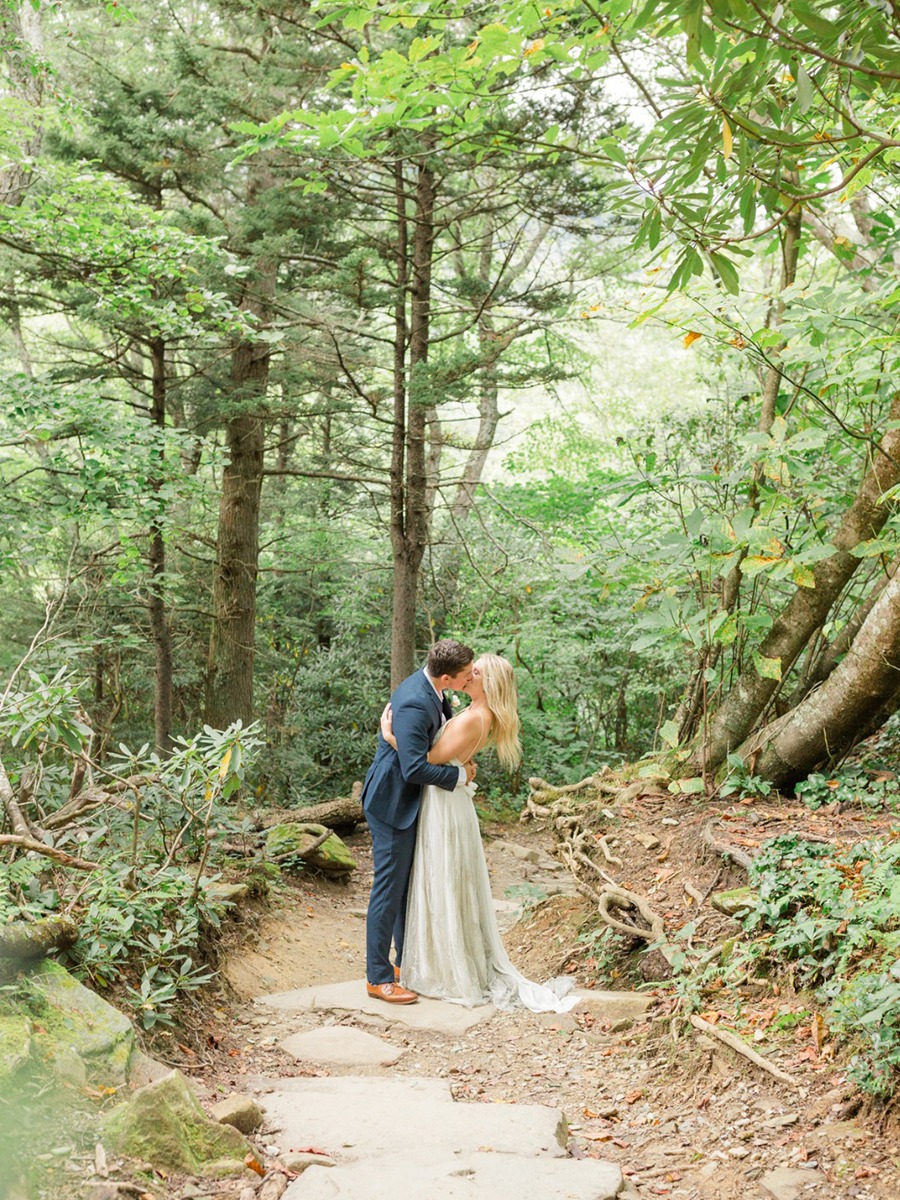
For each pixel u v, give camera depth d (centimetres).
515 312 1155
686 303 508
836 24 246
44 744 438
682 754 587
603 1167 269
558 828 612
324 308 1187
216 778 428
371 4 428
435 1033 435
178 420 1348
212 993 450
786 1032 342
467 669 480
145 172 1036
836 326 515
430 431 1311
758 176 308
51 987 304
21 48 862
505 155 939
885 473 519
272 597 1424
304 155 780
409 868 483
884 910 338
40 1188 225
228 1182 247
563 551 593
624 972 474
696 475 577
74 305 1061
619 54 398
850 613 636
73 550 768
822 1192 253
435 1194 244
